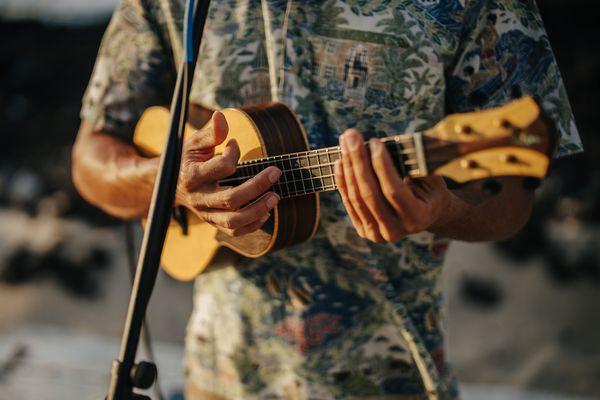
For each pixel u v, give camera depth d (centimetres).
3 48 1224
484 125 108
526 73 148
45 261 675
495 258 663
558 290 585
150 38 167
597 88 919
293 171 138
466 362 458
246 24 154
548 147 105
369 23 146
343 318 149
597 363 443
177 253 169
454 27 147
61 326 516
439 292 154
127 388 118
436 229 141
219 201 132
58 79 1202
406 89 146
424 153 114
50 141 1090
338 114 148
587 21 949
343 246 147
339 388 149
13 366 357
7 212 867
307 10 149
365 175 113
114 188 171
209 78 157
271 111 147
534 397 359
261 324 152
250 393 154
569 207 747
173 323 514
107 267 666
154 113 171
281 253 150
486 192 114
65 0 1259
